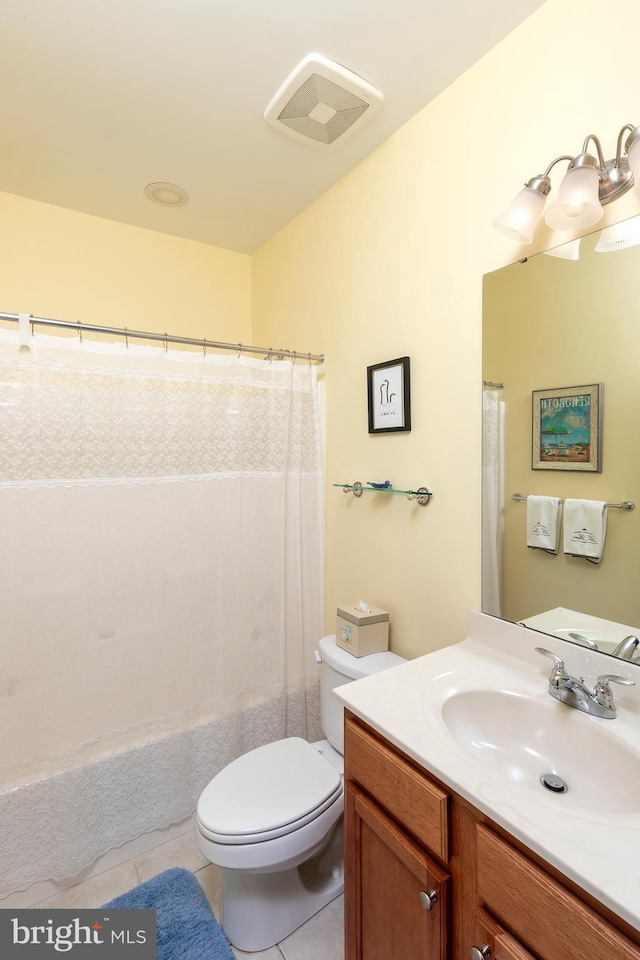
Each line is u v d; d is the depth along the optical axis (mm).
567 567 1125
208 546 1735
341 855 1537
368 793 1021
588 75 1049
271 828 1194
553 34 1111
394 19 1170
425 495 1465
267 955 1279
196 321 2432
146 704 1630
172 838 1688
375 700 1016
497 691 1058
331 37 1222
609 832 667
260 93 1417
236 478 1785
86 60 1289
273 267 2369
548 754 969
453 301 1375
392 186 1588
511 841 720
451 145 1369
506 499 1254
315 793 1305
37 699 1447
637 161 866
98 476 1526
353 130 1557
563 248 1111
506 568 1254
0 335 1385
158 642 1646
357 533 1803
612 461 1041
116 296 2205
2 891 1387
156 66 1311
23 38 1217
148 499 1614
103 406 1528
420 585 1510
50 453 1449
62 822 1461
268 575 1888
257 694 1885
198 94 1417
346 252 1820
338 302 1874
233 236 2359
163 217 2166
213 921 1357
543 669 1135
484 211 1281
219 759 1767
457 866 807
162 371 1628
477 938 761
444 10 1146
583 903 619
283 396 1884
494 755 993
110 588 1555
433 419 1450
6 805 1394
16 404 1403
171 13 1151
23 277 1990
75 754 1505
